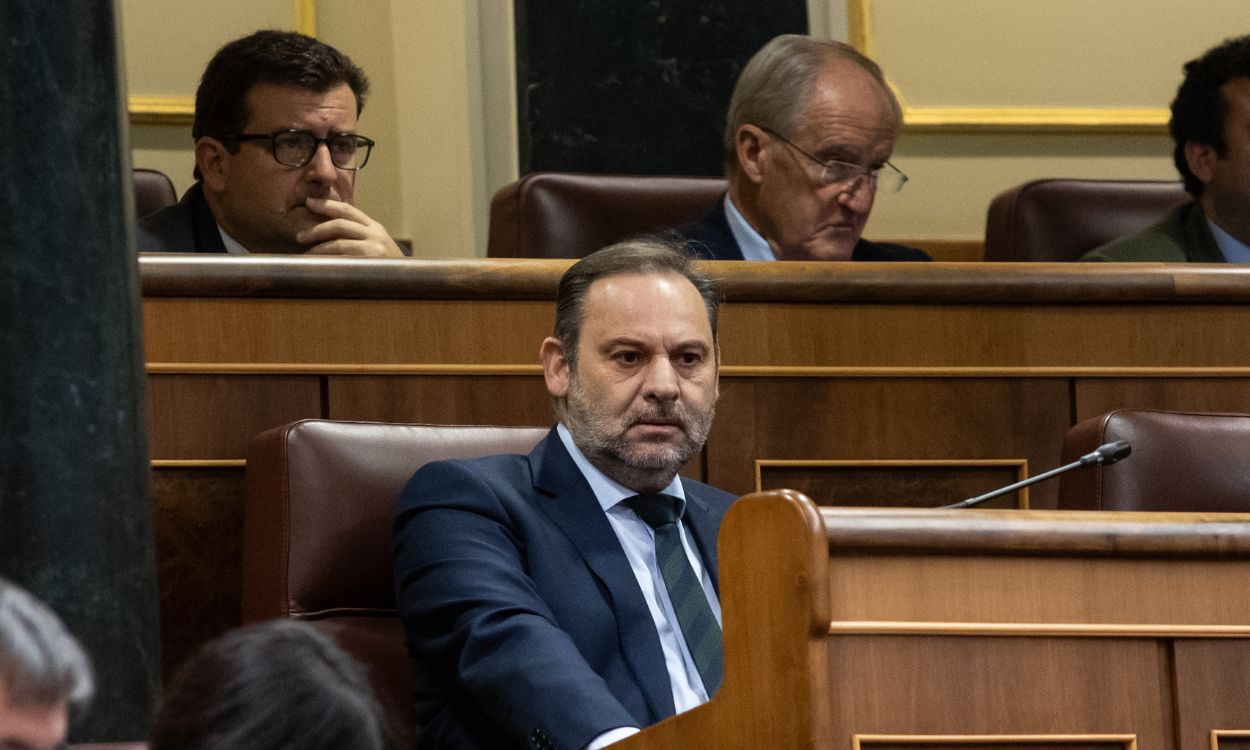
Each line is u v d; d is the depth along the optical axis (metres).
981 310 9.84
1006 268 9.80
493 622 7.11
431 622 7.35
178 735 3.42
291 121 10.91
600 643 7.56
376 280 9.20
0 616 3.28
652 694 7.45
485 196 15.44
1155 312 10.02
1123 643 5.91
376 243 10.70
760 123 11.45
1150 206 12.73
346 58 11.25
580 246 11.70
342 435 8.15
